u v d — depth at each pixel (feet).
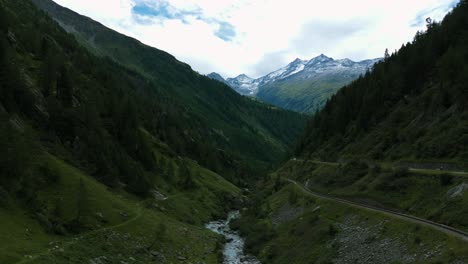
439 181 176.86
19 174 182.29
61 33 625.82
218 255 221.46
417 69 384.27
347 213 205.26
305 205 271.08
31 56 364.99
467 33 362.74
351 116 485.56
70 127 291.58
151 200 296.10
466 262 105.09
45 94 305.53
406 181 203.21
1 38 271.69
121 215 215.92
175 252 201.67
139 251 180.86
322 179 332.39
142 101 599.98
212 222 339.57
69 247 150.30
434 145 249.34
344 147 418.31
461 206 145.18
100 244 167.94
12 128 201.16
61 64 351.87
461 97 267.39
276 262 200.85
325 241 189.37
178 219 291.79
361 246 161.27
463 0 414.41
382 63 530.68
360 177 275.59
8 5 531.91
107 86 478.59
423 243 130.82
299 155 573.74
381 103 411.75
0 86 242.78
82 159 274.77
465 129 237.25
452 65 311.06
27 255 126.82
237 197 452.35
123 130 378.32
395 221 160.04
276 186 424.46
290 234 232.32
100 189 241.35
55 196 195.83
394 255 138.41
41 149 238.07
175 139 556.10
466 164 207.62
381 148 320.91
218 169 611.88
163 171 398.42
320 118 610.24
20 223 152.56
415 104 344.49
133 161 341.62
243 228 298.15
